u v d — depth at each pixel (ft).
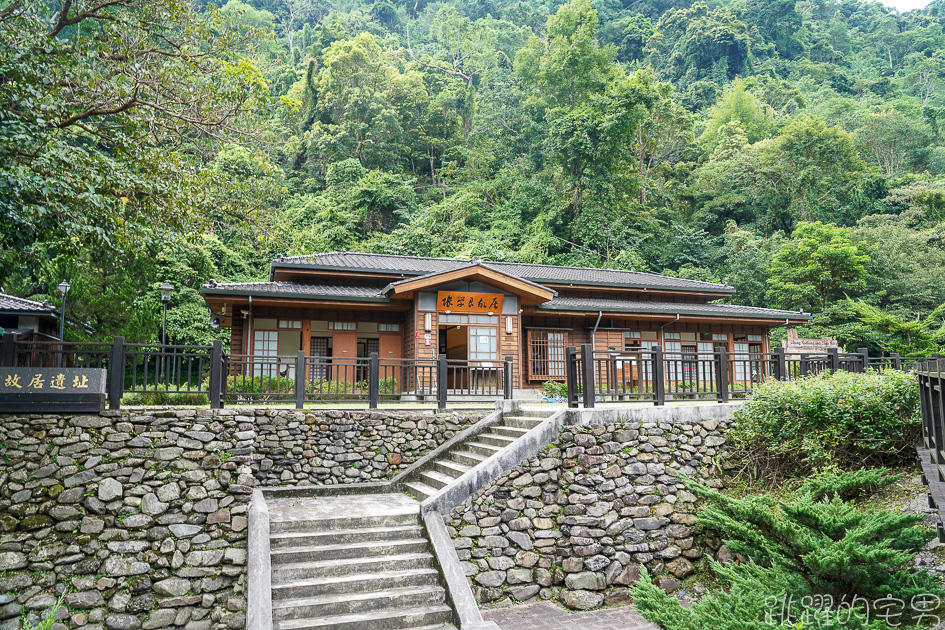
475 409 31.01
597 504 23.27
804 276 91.40
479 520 22.49
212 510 22.03
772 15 216.54
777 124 152.35
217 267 88.07
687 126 135.64
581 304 54.13
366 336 50.03
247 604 17.79
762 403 25.62
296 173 134.00
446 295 46.93
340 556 20.75
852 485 19.98
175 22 28.99
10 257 25.11
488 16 192.95
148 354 24.03
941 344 81.30
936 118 150.30
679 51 189.78
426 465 28.63
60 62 25.27
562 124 110.73
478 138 136.05
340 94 137.80
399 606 19.19
